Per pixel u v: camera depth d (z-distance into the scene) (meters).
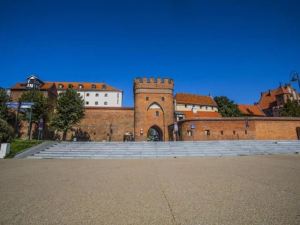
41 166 14.06
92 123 49.16
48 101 46.28
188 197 6.34
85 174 10.74
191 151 23.45
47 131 45.97
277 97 83.94
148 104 51.53
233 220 4.53
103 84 86.69
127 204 5.76
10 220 4.69
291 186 7.50
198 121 41.69
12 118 43.72
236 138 41.06
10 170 12.20
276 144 27.59
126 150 23.77
